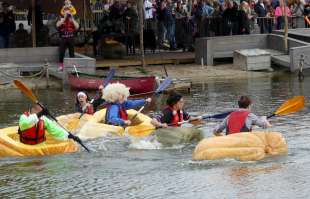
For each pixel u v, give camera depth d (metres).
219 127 24.69
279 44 51.47
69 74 42.84
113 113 27.95
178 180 21.17
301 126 28.80
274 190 19.73
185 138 26.12
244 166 22.39
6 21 50.19
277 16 56.19
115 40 53.69
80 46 55.53
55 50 47.72
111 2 55.78
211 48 51.16
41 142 25.25
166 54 54.38
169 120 26.78
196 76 47.38
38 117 25.19
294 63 48.47
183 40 55.34
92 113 29.61
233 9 53.84
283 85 42.50
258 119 24.33
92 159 24.16
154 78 39.78
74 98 39.09
